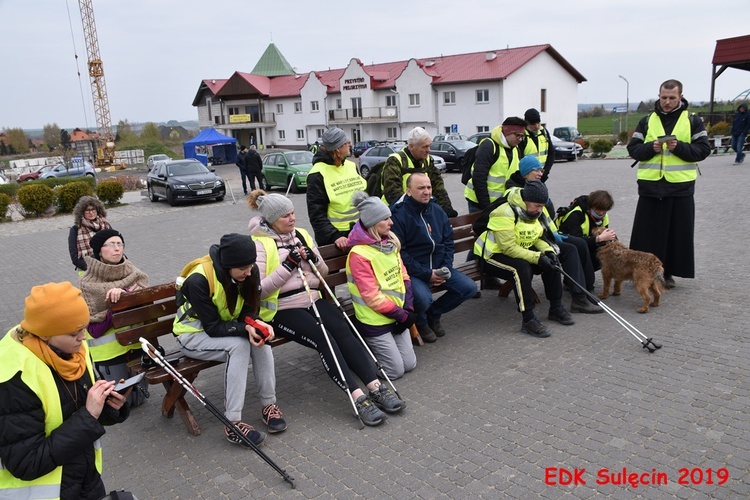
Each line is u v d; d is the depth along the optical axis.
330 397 4.71
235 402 4.05
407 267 5.34
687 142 6.27
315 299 4.68
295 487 3.50
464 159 7.07
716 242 8.65
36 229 16.69
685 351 4.98
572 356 5.07
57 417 2.36
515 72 43.12
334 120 53.78
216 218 15.99
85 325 2.39
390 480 3.50
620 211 12.04
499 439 3.86
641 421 3.95
